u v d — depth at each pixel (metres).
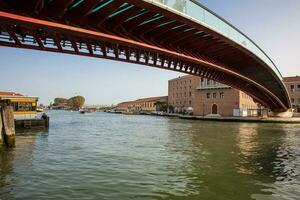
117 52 20.25
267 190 9.19
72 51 18.53
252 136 27.62
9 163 13.40
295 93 76.94
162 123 50.69
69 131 31.80
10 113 19.02
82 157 15.03
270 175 11.24
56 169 12.06
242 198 8.36
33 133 28.59
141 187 9.38
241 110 67.31
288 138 26.08
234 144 21.02
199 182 10.03
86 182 9.98
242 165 13.14
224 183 9.94
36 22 12.37
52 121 53.94
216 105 72.31
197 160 14.23
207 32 18.86
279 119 55.12
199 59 23.47
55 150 17.56
